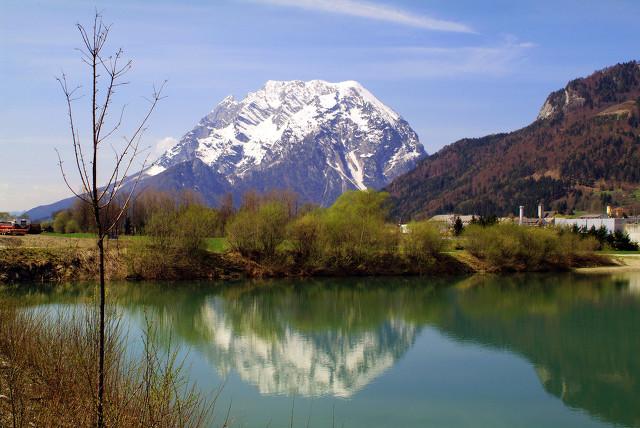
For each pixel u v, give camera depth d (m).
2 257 86.06
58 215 128.50
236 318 65.56
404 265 114.62
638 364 46.72
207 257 104.06
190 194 137.38
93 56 11.73
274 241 107.75
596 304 78.81
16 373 20.33
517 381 41.78
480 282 104.88
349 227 111.06
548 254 128.12
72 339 22.55
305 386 39.72
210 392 36.91
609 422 34.22
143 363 21.95
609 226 198.25
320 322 64.12
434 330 60.34
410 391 39.09
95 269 87.88
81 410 17.50
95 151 11.80
